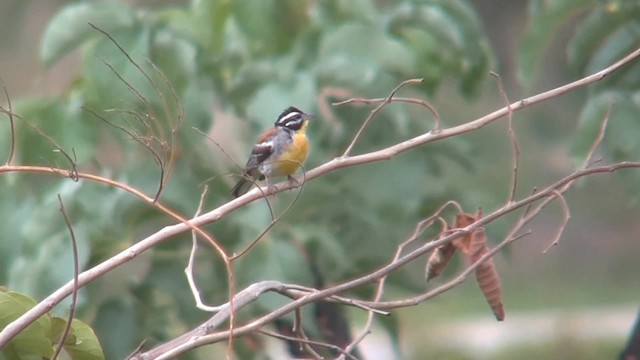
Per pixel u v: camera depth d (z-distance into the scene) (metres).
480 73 12.18
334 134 11.62
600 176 35.53
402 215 11.09
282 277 10.29
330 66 10.96
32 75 30.84
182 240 10.70
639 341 9.96
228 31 11.85
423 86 12.23
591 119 10.62
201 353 15.70
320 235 10.82
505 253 11.66
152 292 10.73
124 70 10.50
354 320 26.73
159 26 10.92
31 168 6.92
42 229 10.09
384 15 11.96
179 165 10.65
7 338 6.35
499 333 26.03
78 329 6.73
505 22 35.44
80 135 10.63
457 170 16.12
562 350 23.44
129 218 10.29
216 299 10.69
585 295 31.75
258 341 10.88
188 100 10.59
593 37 11.19
